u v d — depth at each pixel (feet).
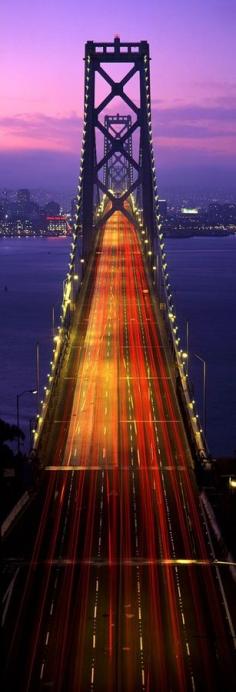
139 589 299.99
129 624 274.36
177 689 236.22
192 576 310.86
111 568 317.01
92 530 354.54
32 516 370.53
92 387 569.23
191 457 442.50
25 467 419.95
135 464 437.99
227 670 246.27
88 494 397.60
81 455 451.12
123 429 491.72
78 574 312.29
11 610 283.38
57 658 252.42
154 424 500.33
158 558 326.65
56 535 349.00
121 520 364.99
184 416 508.12
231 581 305.94
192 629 271.08
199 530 353.92
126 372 602.44
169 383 578.66
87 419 508.12
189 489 403.75
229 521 359.25
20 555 328.90
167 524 360.89
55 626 272.31
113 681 239.30
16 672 244.63
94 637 265.34
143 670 246.47
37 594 295.69
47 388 552.82
